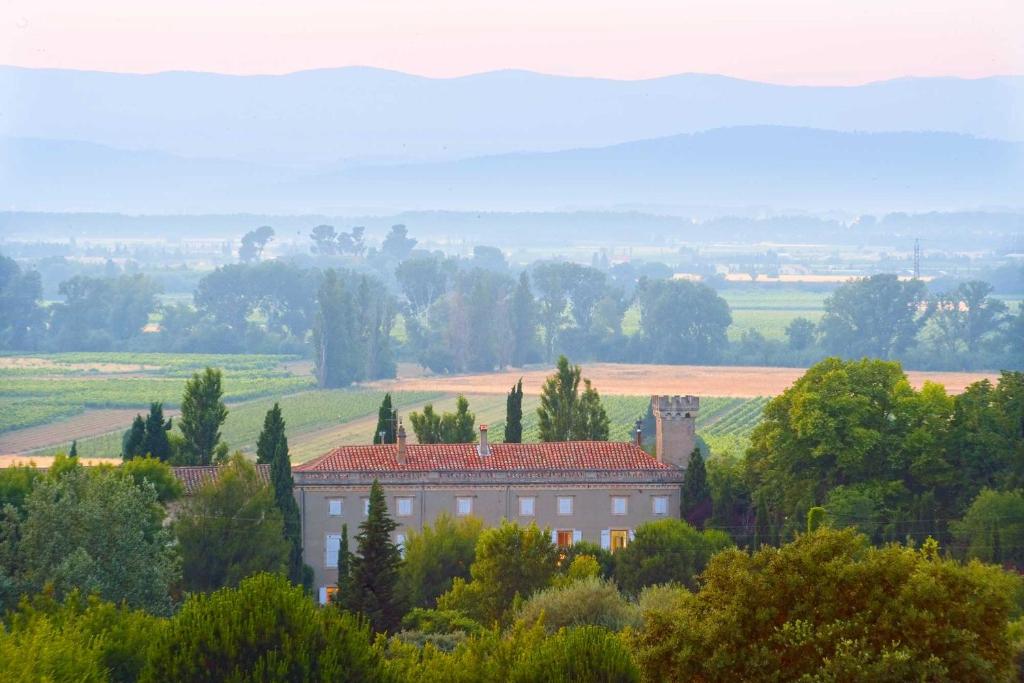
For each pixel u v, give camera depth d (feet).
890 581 636.07
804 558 650.84
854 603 637.71
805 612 636.89
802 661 621.31
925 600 622.95
